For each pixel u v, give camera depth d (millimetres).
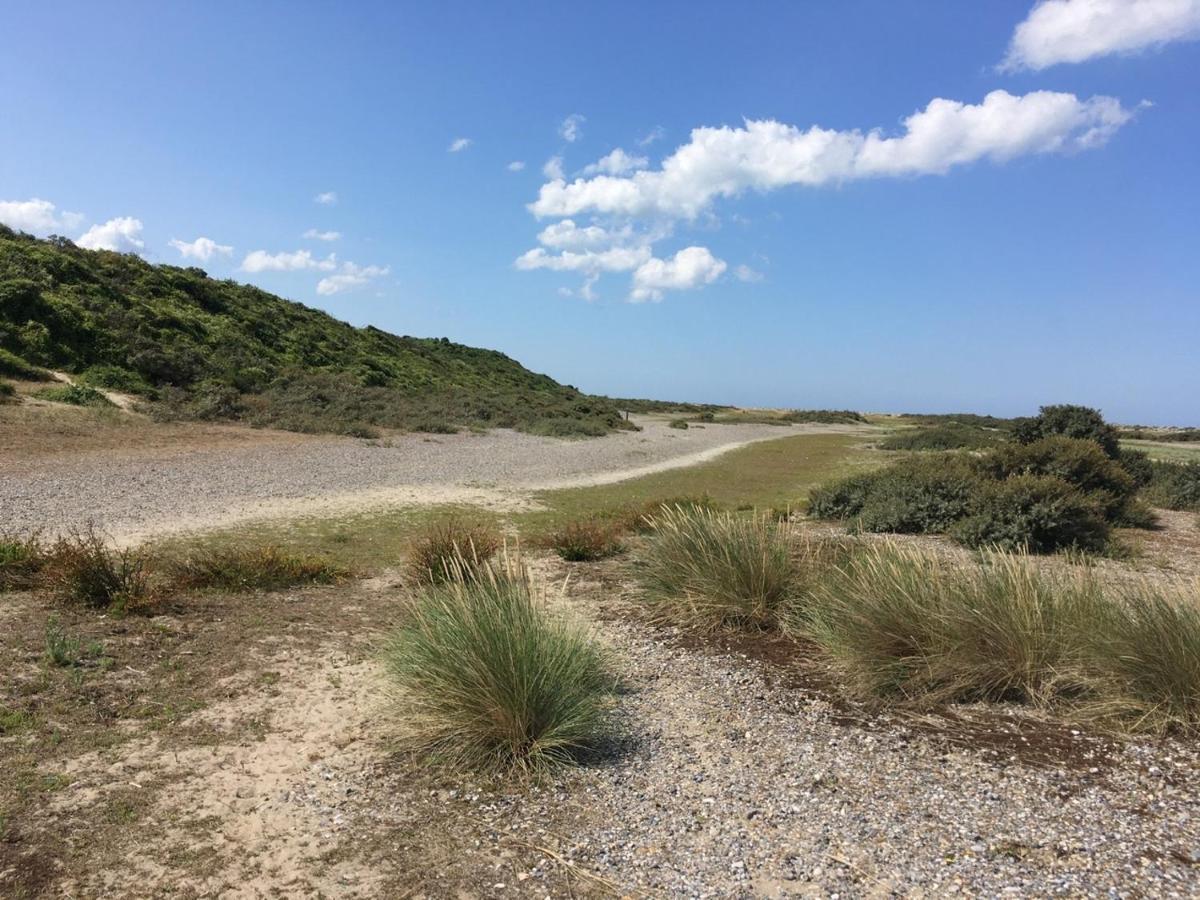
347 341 41344
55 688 4754
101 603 6609
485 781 3809
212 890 2891
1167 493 15672
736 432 47562
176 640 5891
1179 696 4285
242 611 6832
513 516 13922
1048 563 8500
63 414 19828
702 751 4117
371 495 15297
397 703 4445
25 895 2809
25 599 6617
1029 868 2934
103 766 3871
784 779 3754
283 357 33625
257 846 3207
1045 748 4051
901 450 36562
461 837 3297
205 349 29484
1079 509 9961
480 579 4988
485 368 58625
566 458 25812
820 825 3309
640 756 4078
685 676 5289
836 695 4906
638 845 3209
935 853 3062
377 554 9945
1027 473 11430
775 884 2895
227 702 4785
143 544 9594
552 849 3193
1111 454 17828
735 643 6023
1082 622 4879
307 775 3867
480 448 26203
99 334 25453
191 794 3635
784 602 6422
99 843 3182
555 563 9328
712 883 2918
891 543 6441
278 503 13508
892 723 4445
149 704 4676
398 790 3723
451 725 4051
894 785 3662
